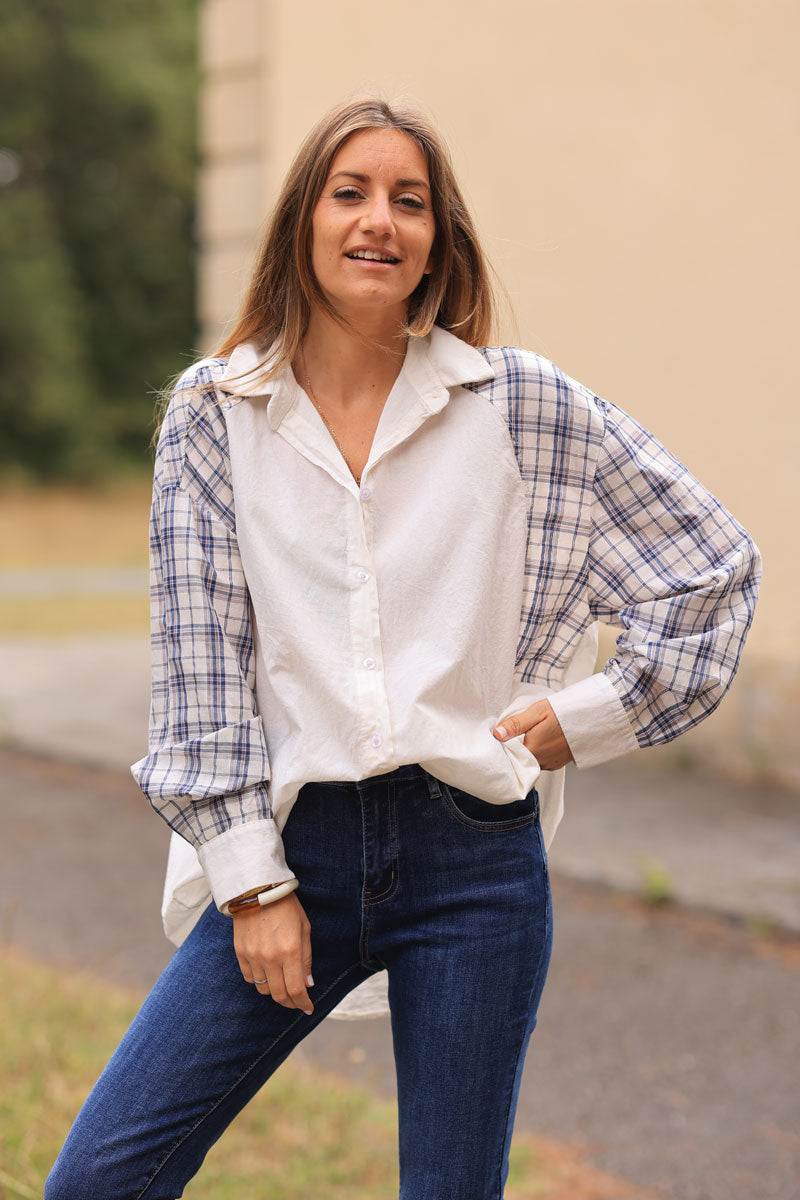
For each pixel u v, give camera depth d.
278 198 1.73
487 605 1.67
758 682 6.21
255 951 1.61
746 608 1.71
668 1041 3.63
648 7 6.19
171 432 1.72
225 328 1.94
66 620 13.07
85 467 30.11
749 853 5.21
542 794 1.84
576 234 6.53
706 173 6.09
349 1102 3.04
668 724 1.72
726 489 6.14
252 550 1.66
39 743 7.36
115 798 6.44
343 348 1.73
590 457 1.71
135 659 10.55
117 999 3.67
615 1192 2.80
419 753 1.60
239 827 1.62
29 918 4.59
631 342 6.39
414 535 1.66
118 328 31.53
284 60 7.30
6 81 29.36
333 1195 2.62
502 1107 1.64
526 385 1.70
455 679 1.64
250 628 1.70
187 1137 1.64
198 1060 1.63
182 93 30.45
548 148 6.58
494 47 6.70
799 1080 3.38
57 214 31.11
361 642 1.63
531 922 1.66
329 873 1.66
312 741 1.62
